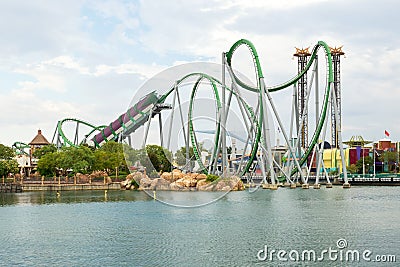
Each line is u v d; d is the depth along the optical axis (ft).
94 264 107.86
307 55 638.94
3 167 392.88
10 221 176.65
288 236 136.26
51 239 137.08
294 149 396.78
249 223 161.68
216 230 147.33
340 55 651.66
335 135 632.79
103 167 414.00
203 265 105.40
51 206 233.76
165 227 154.81
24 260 112.78
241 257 111.86
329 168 560.20
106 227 157.48
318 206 216.13
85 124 568.41
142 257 112.98
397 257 112.06
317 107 416.26
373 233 141.08
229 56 343.67
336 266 104.42
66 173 428.97
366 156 557.74
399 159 552.00
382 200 248.32
